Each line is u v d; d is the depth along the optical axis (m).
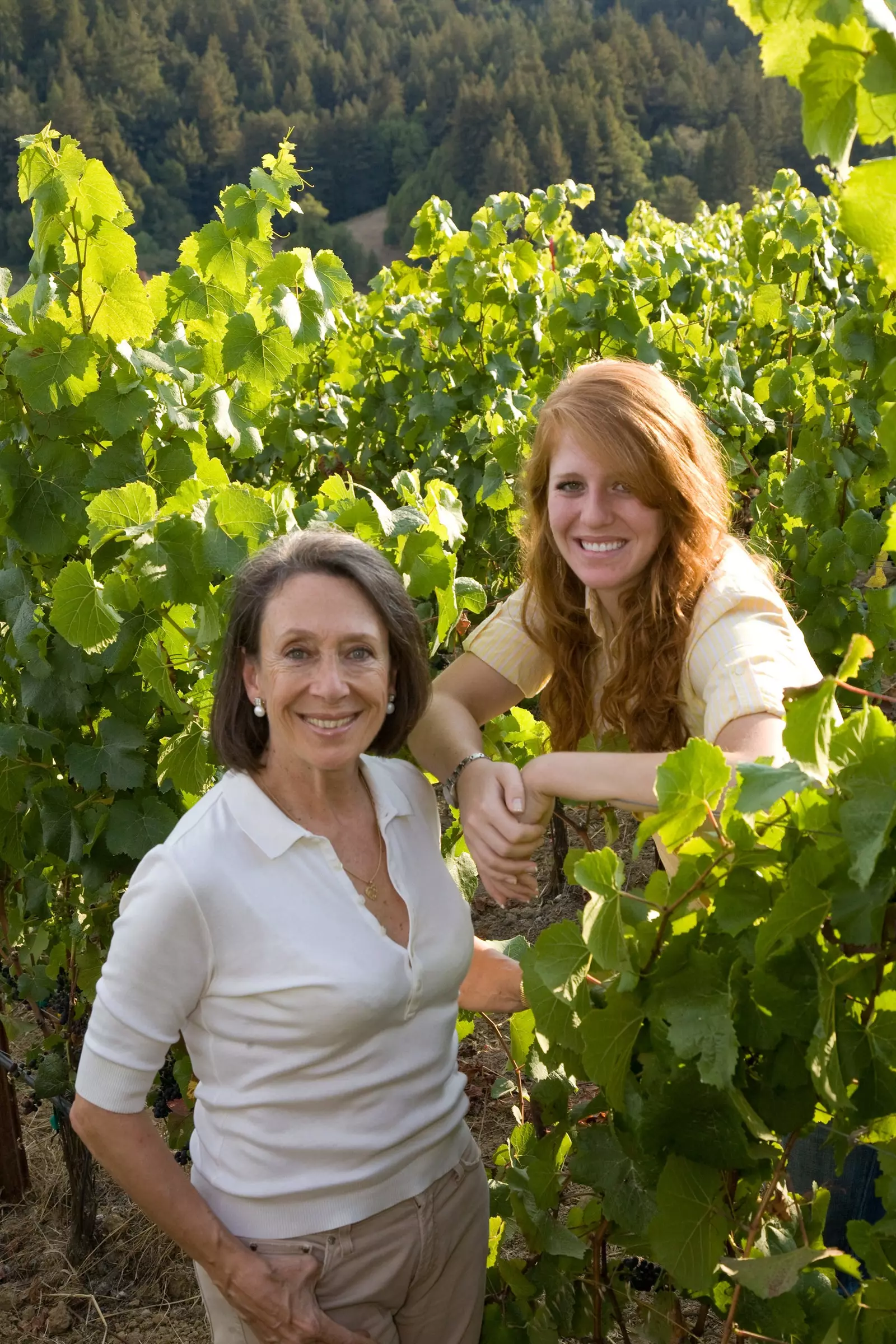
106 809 2.74
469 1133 1.90
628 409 1.86
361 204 74.12
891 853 1.23
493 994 2.11
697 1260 1.45
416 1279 1.77
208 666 2.50
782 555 4.63
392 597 1.75
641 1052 1.51
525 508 2.16
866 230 1.07
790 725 1.21
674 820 1.33
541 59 84.25
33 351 2.58
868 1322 1.39
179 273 2.98
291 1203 1.66
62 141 2.57
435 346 6.17
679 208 71.00
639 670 1.92
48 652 2.65
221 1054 1.68
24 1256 3.26
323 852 1.67
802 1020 1.33
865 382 4.50
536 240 6.79
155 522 2.37
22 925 3.19
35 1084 3.05
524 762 2.80
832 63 1.03
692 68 85.06
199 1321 3.02
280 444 5.37
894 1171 1.39
